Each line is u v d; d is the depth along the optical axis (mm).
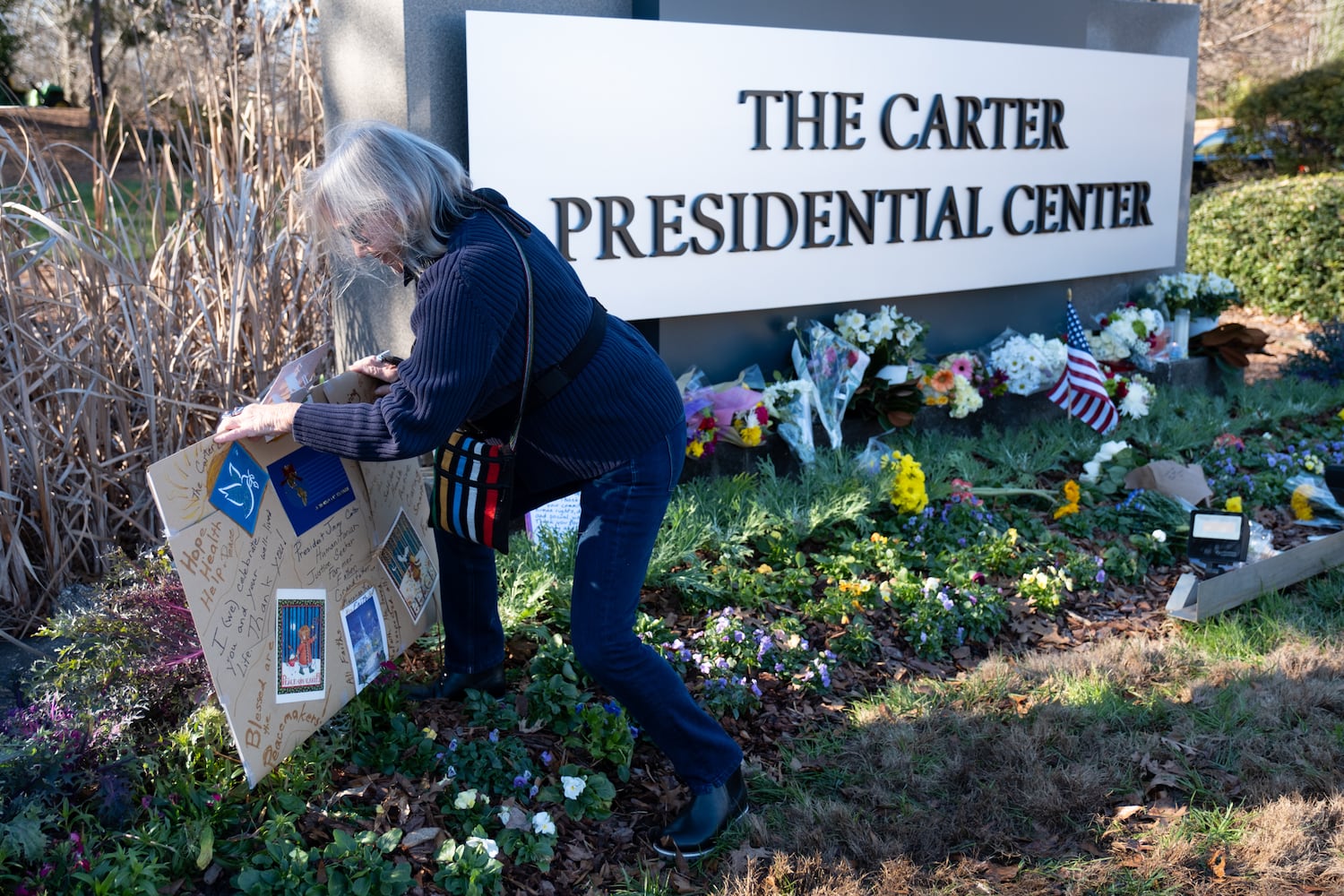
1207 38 18812
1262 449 6219
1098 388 5820
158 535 4160
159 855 2385
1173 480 5234
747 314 5555
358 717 2939
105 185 4336
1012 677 3607
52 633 2822
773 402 5176
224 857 2430
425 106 4488
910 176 5938
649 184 5000
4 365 3861
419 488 3338
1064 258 6820
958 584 4191
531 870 2592
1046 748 3203
